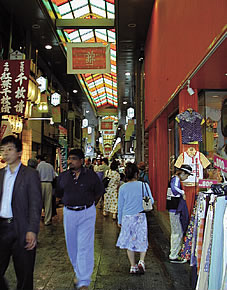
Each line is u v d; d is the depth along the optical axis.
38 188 2.78
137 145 13.66
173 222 4.71
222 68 4.14
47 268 4.30
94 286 3.68
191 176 5.09
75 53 9.38
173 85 5.96
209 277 3.00
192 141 4.98
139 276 4.03
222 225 3.00
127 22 10.40
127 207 4.21
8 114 7.21
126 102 23.53
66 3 11.45
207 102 6.08
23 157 10.91
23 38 10.52
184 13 4.98
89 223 3.55
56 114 14.14
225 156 6.25
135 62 14.43
